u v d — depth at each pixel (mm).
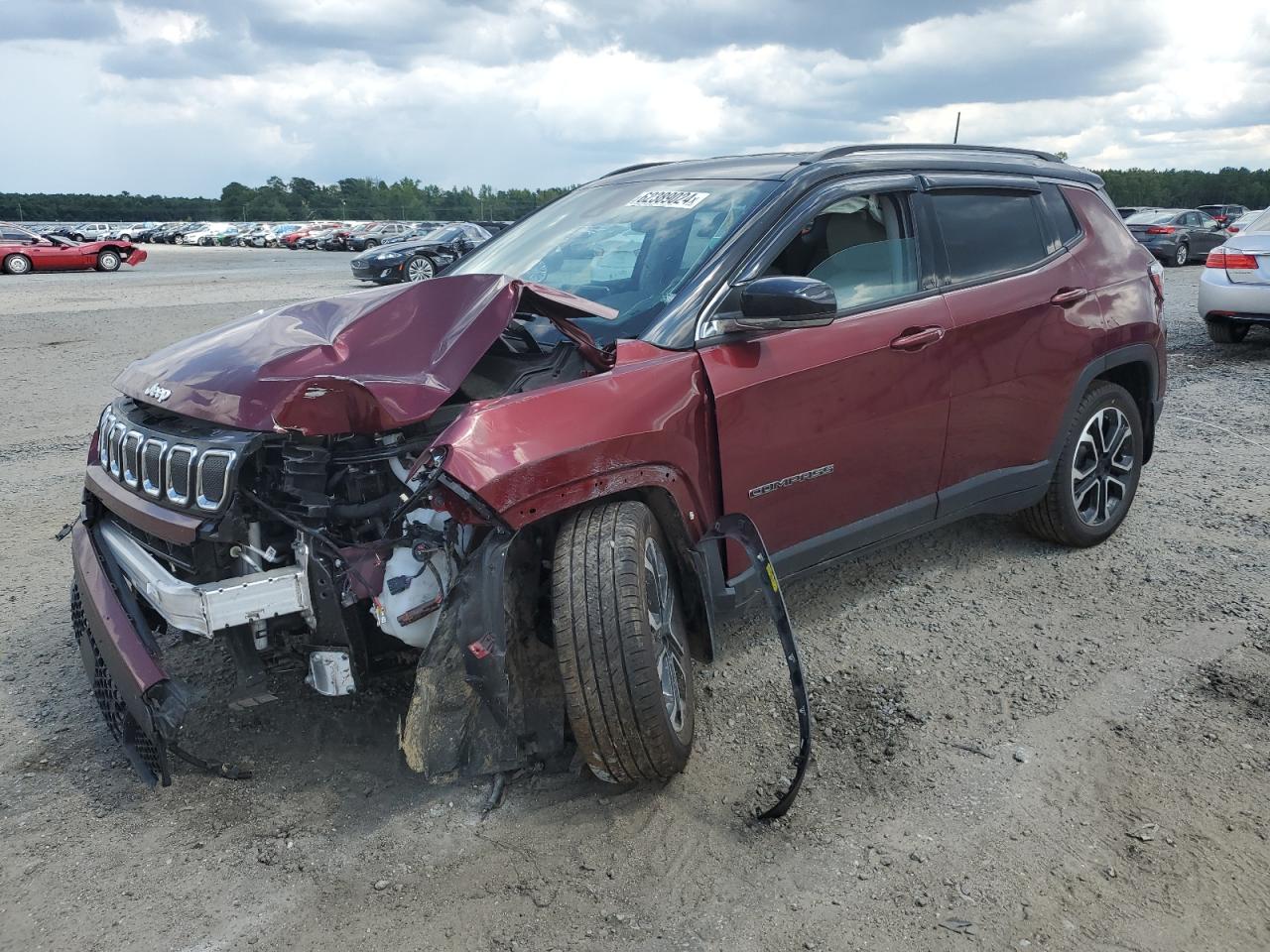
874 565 4645
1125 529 5109
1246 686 3527
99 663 3080
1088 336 4418
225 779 3000
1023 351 4133
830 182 3701
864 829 2758
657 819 2789
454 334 2939
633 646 2578
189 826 2795
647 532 2828
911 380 3682
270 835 2752
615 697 2576
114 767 3098
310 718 3318
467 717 2633
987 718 3332
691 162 4395
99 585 3031
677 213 3754
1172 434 7066
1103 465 4742
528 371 3100
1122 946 2346
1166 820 2797
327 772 3035
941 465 3918
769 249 3439
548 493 2646
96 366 10398
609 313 3168
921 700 3443
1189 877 2572
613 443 2793
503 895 2512
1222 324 10141
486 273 4078
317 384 2641
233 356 2916
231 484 2656
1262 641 3863
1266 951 2328
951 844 2697
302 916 2447
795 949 2334
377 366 2842
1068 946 2344
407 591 2682
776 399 3268
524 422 2686
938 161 4141
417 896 2510
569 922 2420
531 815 2814
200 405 2770
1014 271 4199
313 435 2699
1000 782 2969
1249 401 8047
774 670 3656
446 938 2373
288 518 2691
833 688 3520
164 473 2814
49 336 12531
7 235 27625
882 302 3691
